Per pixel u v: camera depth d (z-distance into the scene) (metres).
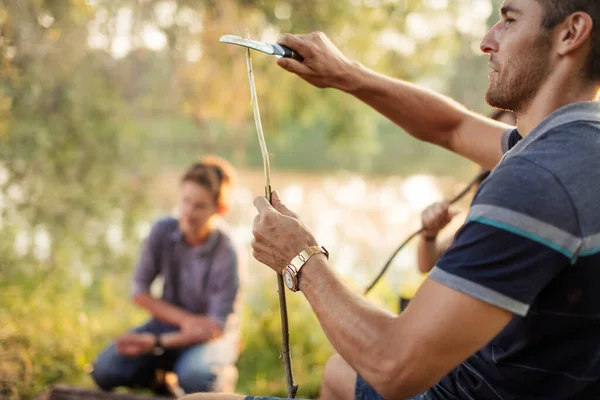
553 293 1.34
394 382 1.34
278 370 3.89
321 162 15.60
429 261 2.65
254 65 5.69
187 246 3.35
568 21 1.41
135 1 5.02
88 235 5.15
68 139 4.86
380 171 13.19
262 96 5.99
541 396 1.43
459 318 1.28
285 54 1.96
